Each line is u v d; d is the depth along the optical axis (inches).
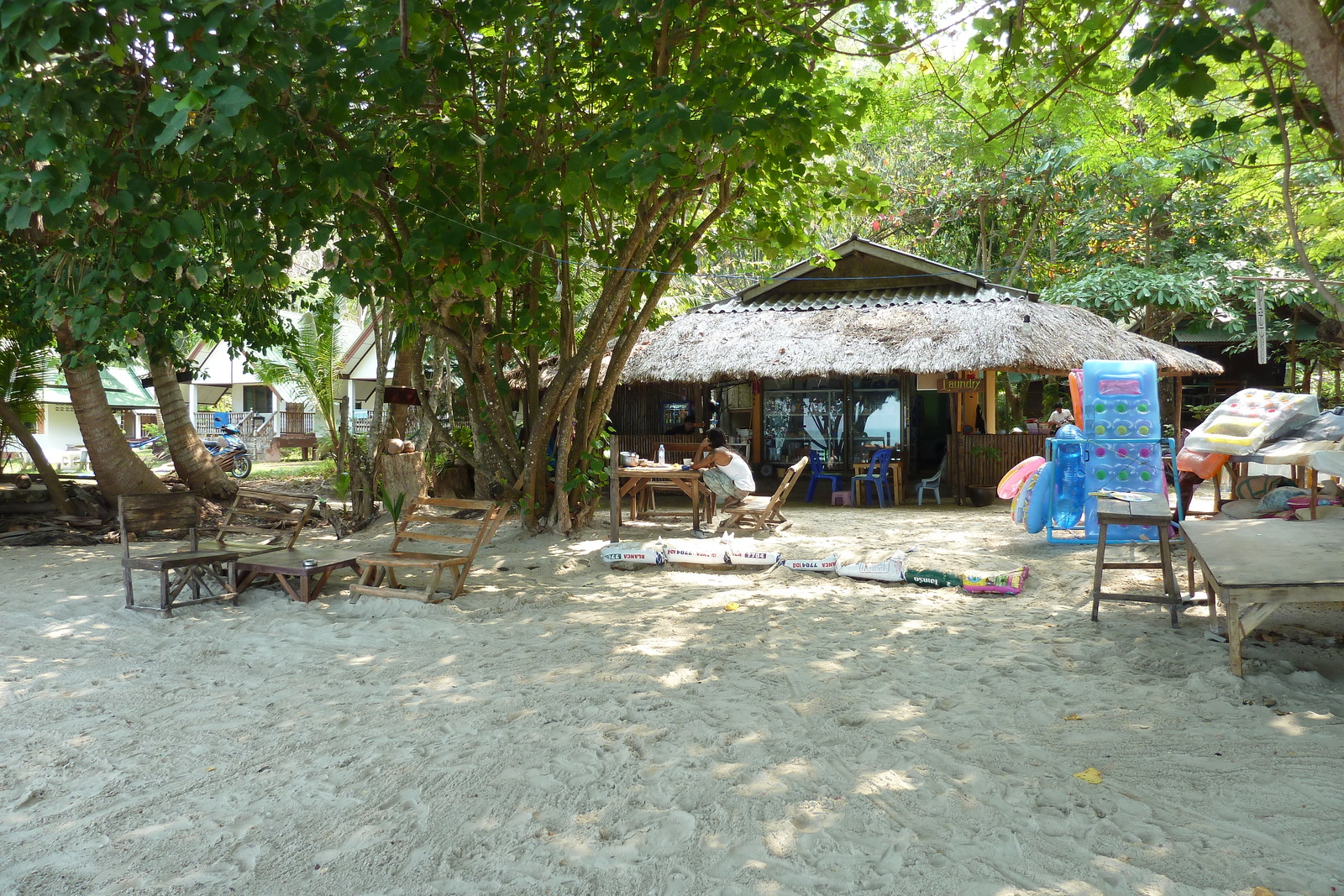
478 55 305.1
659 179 328.5
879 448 551.8
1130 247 776.9
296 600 281.6
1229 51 155.9
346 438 486.3
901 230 913.5
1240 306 776.3
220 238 265.6
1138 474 346.3
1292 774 136.9
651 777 142.8
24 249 390.6
